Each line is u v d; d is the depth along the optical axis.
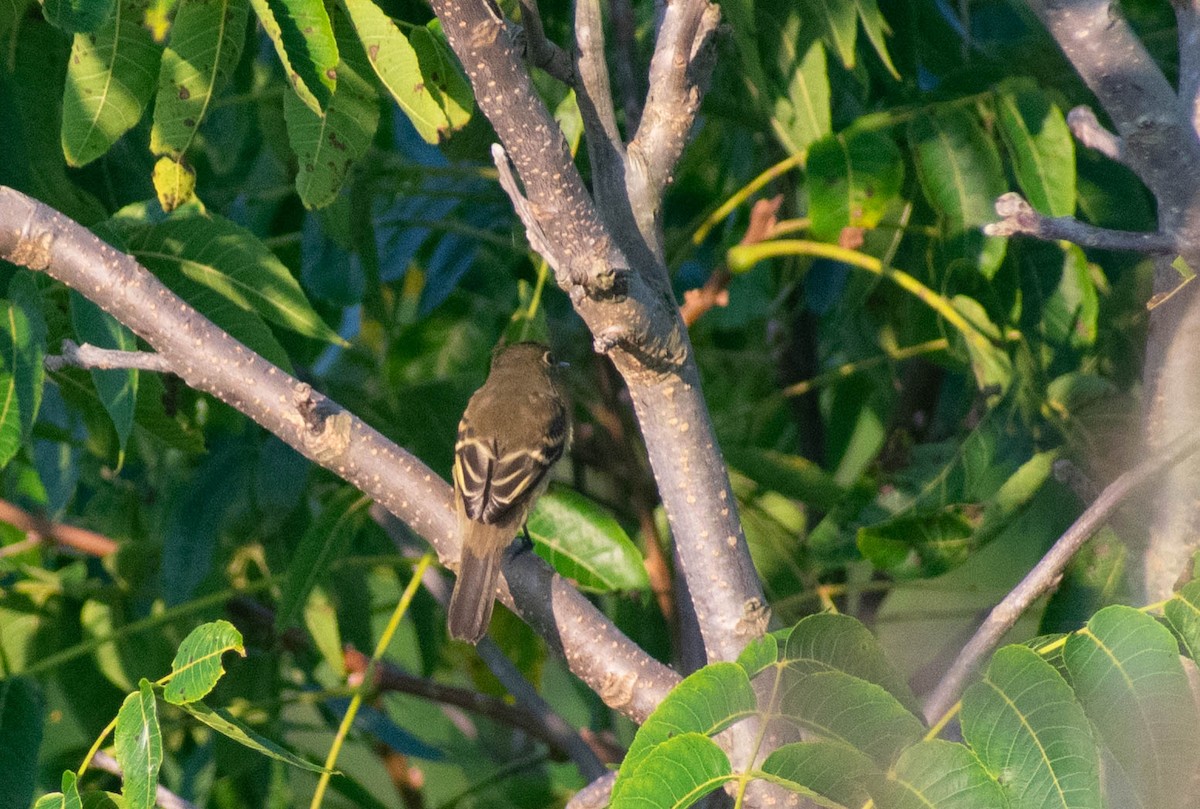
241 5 8.09
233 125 13.36
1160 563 7.93
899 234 11.37
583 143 10.55
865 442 15.41
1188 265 7.89
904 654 13.80
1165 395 8.08
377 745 15.85
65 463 12.52
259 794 13.36
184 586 11.77
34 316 8.12
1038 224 7.57
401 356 13.95
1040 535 11.83
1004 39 14.58
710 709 5.82
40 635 12.23
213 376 8.23
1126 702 5.86
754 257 11.59
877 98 13.12
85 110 8.20
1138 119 7.89
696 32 7.43
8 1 9.98
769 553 11.83
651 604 12.53
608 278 6.91
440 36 8.66
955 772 5.64
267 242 13.46
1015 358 10.41
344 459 8.40
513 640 14.74
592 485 15.58
